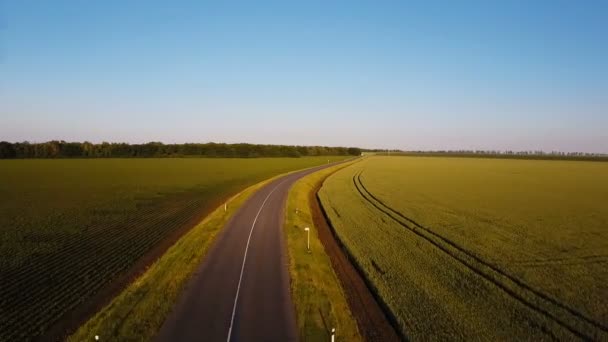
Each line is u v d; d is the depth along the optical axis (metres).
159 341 13.69
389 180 77.56
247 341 13.79
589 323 16.72
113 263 22.77
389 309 17.55
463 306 17.95
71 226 32.47
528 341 15.01
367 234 31.69
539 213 41.28
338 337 14.62
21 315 16.28
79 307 16.98
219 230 30.83
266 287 18.78
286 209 41.44
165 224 33.38
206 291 18.14
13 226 32.38
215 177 77.62
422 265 23.73
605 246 28.48
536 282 21.31
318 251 27.00
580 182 73.00
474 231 32.91
